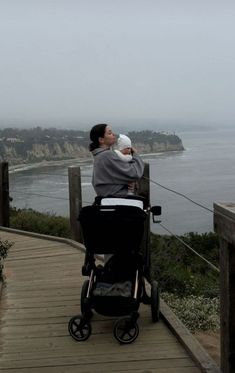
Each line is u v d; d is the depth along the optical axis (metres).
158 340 3.75
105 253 3.80
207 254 9.09
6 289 5.15
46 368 3.32
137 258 3.77
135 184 4.65
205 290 6.31
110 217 3.62
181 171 75.56
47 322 4.16
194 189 50.22
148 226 4.41
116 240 3.71
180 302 5.48
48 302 4.67
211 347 4.35
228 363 2.78
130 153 4.15
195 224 29.70
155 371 3.24
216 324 4.92
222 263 2.77
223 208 2.64
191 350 3.43
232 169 80.19
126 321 3.69
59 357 3.49
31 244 7.46
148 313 4.32
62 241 7.50
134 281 3.77
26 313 4.40
